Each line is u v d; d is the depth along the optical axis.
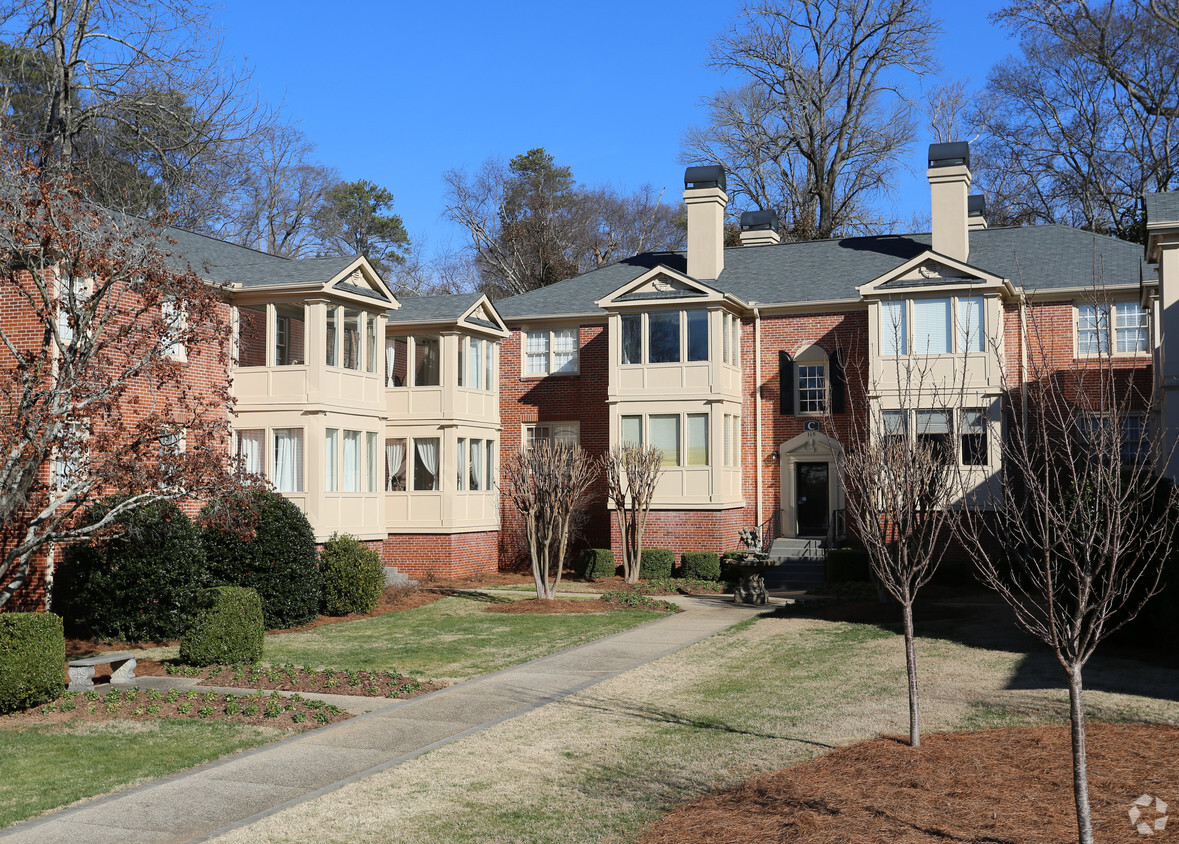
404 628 20.81
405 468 29.89
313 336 24.66
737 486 31.17
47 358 15.58
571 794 9.62
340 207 62.44
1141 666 14.41
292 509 21.67
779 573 28.95
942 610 21.09
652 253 36.94
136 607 18.97
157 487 15.88
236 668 16.16
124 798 9.77
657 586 27.62
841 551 27.84
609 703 13.36
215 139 34.84
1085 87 45.69
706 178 33.81
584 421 32.75
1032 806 8.66
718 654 16.80
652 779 10.01
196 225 38.59
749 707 12.88
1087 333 27.88
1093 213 45.38
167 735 12.30
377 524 26.78
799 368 31.20
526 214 60.38
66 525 18.47
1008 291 28.00
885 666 15.18
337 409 25.16
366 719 12.88
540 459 24.69
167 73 31.92
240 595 16.77
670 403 30.11
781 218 50.81
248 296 24.75
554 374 33.22
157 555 19.06
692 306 30.05
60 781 10.41
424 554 29.48
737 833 8.41
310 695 14.45
